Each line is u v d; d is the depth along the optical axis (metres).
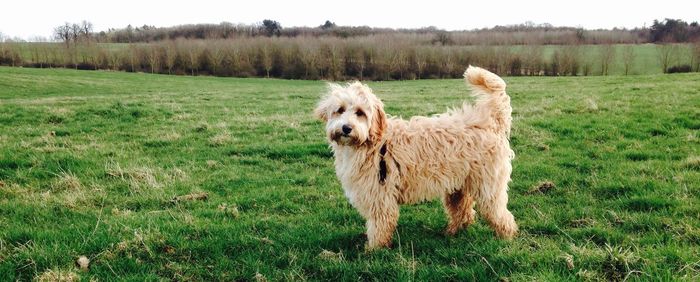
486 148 2.15
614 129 4.36
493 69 23.44
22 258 2.01
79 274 1.91
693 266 1.77
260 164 3.77
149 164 3.73
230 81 21.98
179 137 4.70
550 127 4.66
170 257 2.08
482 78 2.22
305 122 5.46
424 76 24.02
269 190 3.07
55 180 3.25
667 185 2.73
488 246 2.06
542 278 1.72
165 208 2.78
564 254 1.91
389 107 6.74
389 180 2.10
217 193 3.05
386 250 2.10
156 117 5.95
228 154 4.12
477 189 2.20
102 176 3.38
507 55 23.42
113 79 20.27
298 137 4.68
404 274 1.86
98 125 5.41
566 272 1.80
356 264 1.98
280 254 2.10
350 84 2.23
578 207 2.55
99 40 36.72
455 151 2.13
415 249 2.16
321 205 2.79
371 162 2.11
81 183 3.21
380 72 24.16
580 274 1.74
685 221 2.20
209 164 3.73
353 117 2.05
